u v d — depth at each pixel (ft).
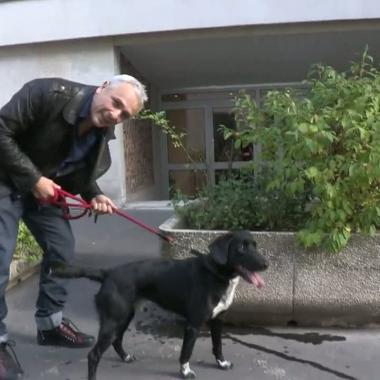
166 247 13.79
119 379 11.26
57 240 12.38
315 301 13.28
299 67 37.93
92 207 11.98
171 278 11.13
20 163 10.80
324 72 14.89
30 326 14.14
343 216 12.86
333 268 13.12
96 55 32.96
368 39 33.01
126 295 11.00
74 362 12.10
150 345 12.96
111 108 10.75
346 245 12.98
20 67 33.71
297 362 11.90
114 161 32.65
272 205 14.58
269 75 39.78
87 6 31.96
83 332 13.67
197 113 43.32
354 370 11.49
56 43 33.09
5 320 14.51
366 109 12.94
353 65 15.79
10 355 11.57
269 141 13.96
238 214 14.65
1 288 11.37
